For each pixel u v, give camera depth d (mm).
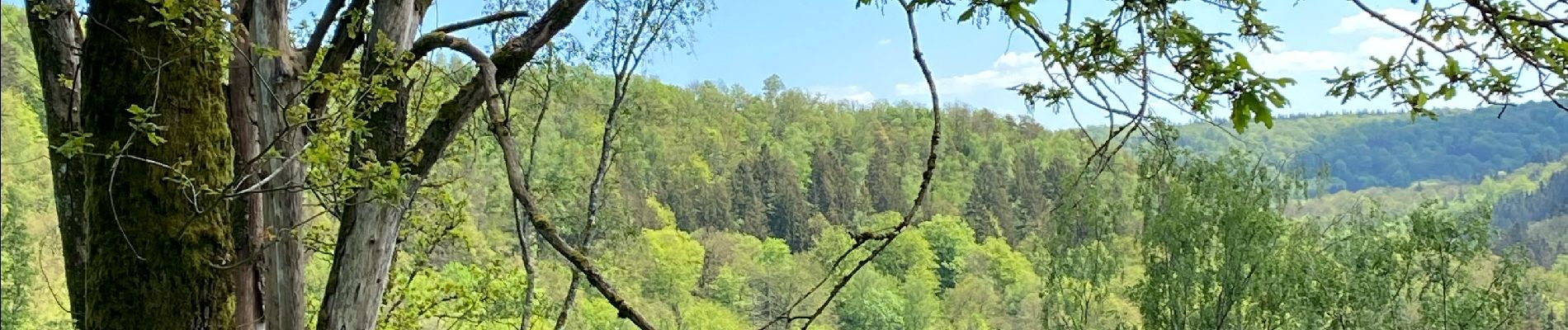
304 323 3723
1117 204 14508
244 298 3842
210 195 3619
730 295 47125
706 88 98125
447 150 5891
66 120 4184
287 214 3602
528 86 8383
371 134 3289
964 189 84312
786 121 101000
